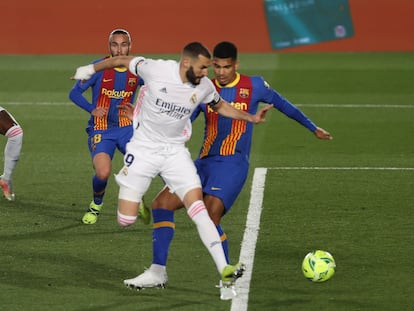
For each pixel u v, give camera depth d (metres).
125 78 26.25
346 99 47.78
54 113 44.19
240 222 26.20
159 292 20.45
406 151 35.91
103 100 26.34
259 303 19.77
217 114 21.62
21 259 22.81
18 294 20.27
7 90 50.44
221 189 20.95
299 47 64.06
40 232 25.25
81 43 64.44
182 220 26.39
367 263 22.52
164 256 20.67
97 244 24.14
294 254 23.27
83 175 32.09
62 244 24.12
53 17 64.25
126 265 22.38
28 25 64.25
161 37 64.19
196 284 21.02
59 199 28.95
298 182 30.81
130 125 26.42
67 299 19.97
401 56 61.81
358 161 34.06
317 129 22.47
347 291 20.50
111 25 64.25
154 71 19.97
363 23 64.06
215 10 63.81
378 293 20.36
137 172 20.44
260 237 24.73
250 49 64.19
